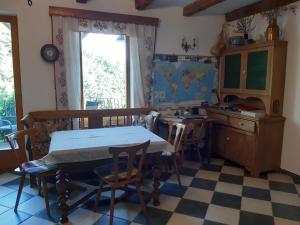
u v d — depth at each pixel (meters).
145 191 2.95
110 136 2.72
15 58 3.47
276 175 3.49
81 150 2.23
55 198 2.77
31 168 2.46
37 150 3.11
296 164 3.39
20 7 3.31
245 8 4.02
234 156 3.82
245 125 3.53
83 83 3.83
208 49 4.48
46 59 3.47
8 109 3.57
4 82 3.51
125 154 2.41
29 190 2.95
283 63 3.44
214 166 3.82
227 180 3.30
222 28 4.51
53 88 3.60
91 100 3.92
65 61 3.55
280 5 3.48
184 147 3.80
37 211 2.51
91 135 2.77
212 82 4.58
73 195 2.85
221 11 4.28
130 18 3.82
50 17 3.45
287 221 2.38
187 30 4.29
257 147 3.38
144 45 3.97
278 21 3.56
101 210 2.54
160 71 4.19
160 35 4.12
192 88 4.45
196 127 3.66
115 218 2.40
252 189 3.04
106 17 3.67
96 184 3.14
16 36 3.43
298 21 3.28
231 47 4.13
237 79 4.05
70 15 3.49
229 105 4.22
